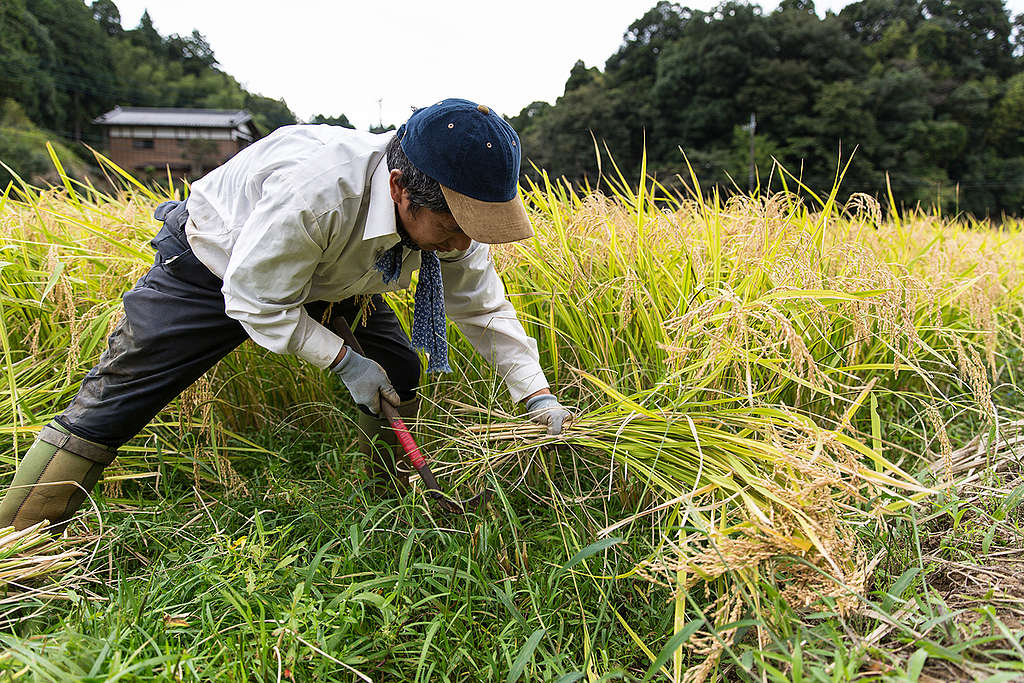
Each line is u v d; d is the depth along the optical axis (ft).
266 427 10.22
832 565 5.12
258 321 6.16
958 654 4.89
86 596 6.25
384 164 6.12
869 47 201.46
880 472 6.64
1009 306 13.23
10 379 7.82
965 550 6.67
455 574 6.26
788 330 6.77
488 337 7.74
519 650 5.99
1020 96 154.30
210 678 4.96
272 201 5.90
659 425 6.93
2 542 6.10
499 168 5.57
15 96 173.06
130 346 6.63
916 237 14.76
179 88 248.73
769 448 6.13
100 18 261.44
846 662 4.95
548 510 7.81
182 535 7.51
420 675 5.52
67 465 6.73
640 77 173.37
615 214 10.13
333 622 5.78
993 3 199.72
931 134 144.15
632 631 6.06
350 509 7.77
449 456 7.98
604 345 9.21
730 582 5.85
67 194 11.78
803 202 10.93
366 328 8.25
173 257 6.59
